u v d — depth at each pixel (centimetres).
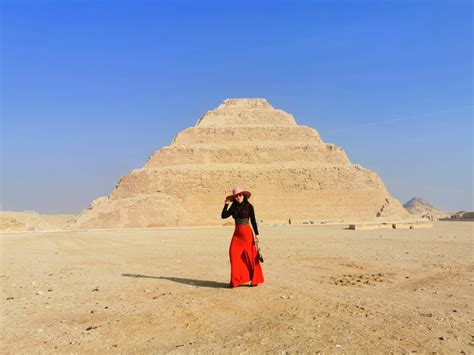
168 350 989
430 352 946
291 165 13812
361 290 1634
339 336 1053
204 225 10925
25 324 1235
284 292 1595
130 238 5500
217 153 14100
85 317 1305
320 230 6600
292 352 946
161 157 14188
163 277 2041
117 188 13675
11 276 2178
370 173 14488
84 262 2780
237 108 16238
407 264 2380
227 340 1048
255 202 12850
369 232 5794
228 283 1833
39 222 10081
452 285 1736
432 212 18625
